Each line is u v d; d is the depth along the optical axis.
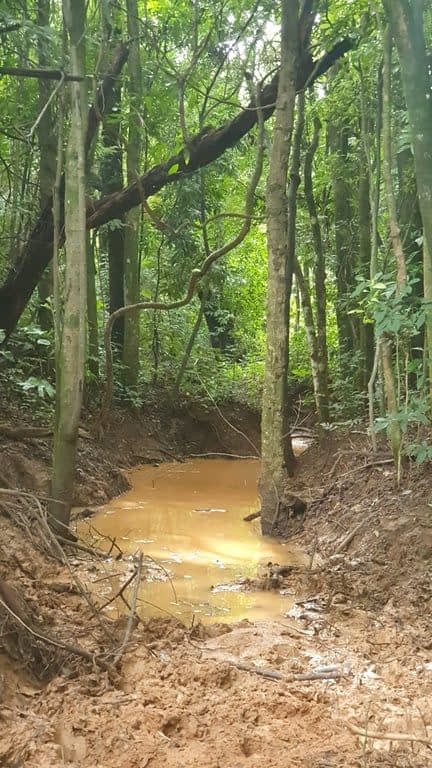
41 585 5.35
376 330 5.84
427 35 7.59
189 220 12.30
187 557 6.67
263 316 19.55
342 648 4.44
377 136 7.95
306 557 6.67
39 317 10.86
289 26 7.43
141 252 14.38
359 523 6.62
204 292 13.59
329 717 3.46
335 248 13.04
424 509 6.17
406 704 3.61
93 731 3.23
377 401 9.90
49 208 9.10
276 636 4.58
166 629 4.57
